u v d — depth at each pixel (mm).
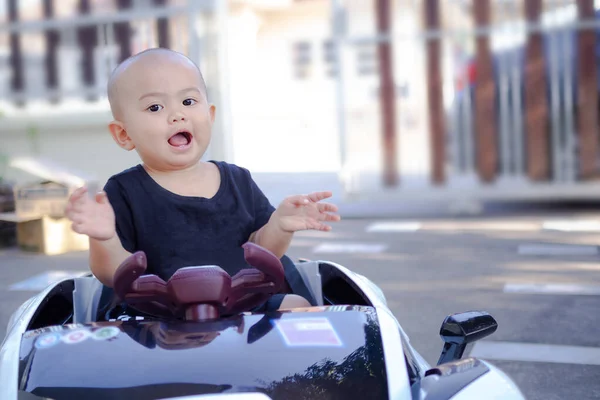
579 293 5578
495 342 4441
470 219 10000
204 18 11234
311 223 2363
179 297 2082
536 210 10727
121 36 11641
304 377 1875
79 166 11898
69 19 11758
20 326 2229
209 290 2088
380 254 7539
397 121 11352
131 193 2439
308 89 17422
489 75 11148
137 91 2375
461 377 1928
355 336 2035
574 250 7320
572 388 3693
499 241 8062
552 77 10992
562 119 11023
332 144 17000
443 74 11219
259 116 16984
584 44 10867
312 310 2166
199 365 1860
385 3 11203
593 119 10938
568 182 11062
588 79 10891
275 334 1998
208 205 2469
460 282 6109
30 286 6418
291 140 17078
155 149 2391
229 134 11273
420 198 11383
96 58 11758
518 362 4082
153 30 11477
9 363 1947
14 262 7688
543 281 6031
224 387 1815
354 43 11320
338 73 11383
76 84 11844
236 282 2176
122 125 2438
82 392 1808
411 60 11258
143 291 2105
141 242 2441
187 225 2451
